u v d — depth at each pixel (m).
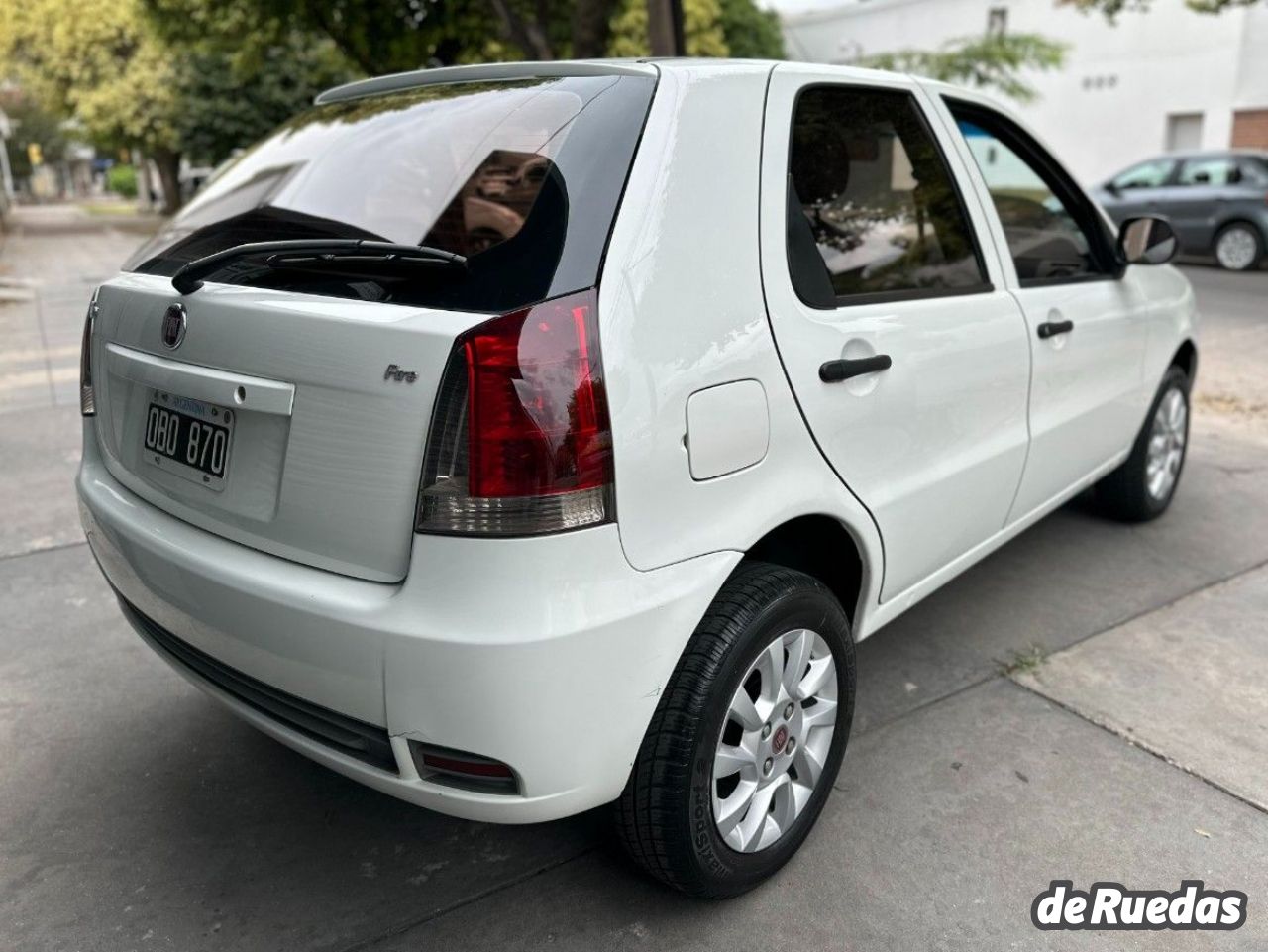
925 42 26.34
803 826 2.27
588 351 1.69
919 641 3.34
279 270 1.95
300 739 1.96
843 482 2.23
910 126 2.63
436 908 2.20
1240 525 4.33
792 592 2.06
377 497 1.72
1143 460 4.05
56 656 3.28
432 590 1.67
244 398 1.88
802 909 2.18
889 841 2.38
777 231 2.09
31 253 19.31
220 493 1.97
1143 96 22.25
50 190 84.56
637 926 2.14
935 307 2.53
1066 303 3.13
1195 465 5.15
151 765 2.71
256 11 11.27
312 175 2.46
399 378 1.67
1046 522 4.37
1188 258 13.87
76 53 28.00
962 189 2.78
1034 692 3.02
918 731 2.82
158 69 27.80
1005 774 2.63
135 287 2.25
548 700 1.69
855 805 2.50
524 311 1.67
